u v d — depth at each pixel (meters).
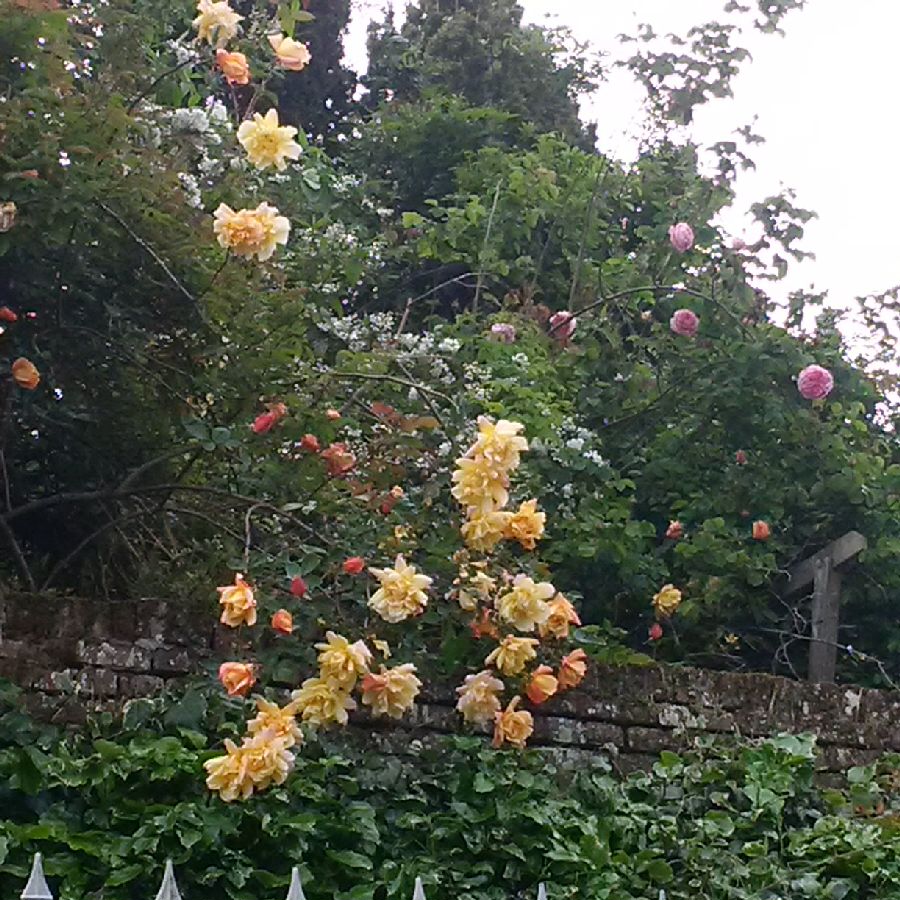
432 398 5.42
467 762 4.52
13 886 3.55
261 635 4.55
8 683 4.21
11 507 4.93
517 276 9.09
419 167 11.08
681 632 6.47
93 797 3.94
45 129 4.53
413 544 4.68
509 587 4.53
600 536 6.20
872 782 5.32
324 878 3.93
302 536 4.80
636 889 4.31
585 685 5.20
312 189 7.86
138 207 4.65
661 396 7.25
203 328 4.84
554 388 7.27
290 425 4.88
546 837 4.30
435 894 3.99
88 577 5.09
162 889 2.73
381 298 9.34
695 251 8.28
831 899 4.41
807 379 6.84
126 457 5.04
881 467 6.92
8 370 4.62
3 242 4.43
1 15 4.56
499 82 12.82
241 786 3.79
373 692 4.12
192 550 4.97
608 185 9.12
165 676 4.56
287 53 5.27
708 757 5.16
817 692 5.66
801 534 6.82
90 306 4.80
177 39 6.11
